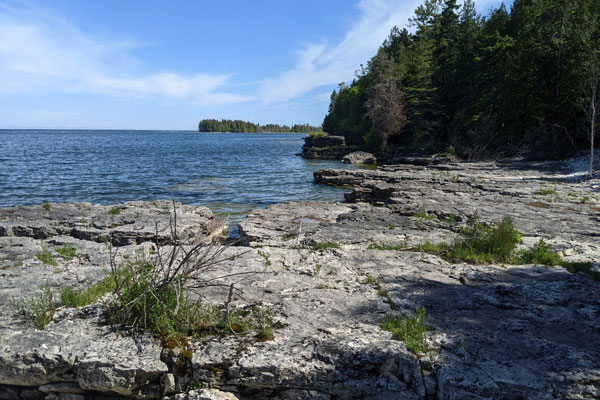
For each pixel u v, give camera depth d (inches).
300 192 1019.3
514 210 527.2
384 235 389.7
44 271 259.3
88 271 259.0
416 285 242.4
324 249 329.7
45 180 1205.1
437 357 156.2
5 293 216.4
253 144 4667.8
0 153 2465.6
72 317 187.0
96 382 152.3
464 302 215.0
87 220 456.8
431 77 2440.9
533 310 206.2
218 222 566.9
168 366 155.7
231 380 150.8
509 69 1669.5
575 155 1298.0
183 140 6176.2
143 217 482.0
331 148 2434.8
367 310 201.3
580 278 255.9
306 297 216.8
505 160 1461.6
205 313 182.2
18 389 159.9
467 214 496.4
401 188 750.5
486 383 141.2
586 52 1338.6
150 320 175.2
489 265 292.7
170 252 306.5
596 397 137.0
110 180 1219.2
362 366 152.4
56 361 154.3
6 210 505.4
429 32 2659.9
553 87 1459.2
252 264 275.9
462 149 1797.5
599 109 1122.7
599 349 165.9
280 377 148.9
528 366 151.6
